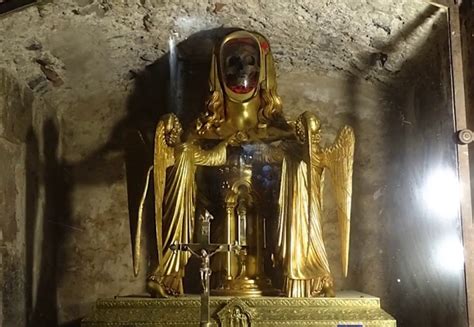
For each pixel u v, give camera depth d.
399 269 4.57
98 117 4.76
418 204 4.27
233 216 4.17
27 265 4.22
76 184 4.70
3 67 3.99
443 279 3.88
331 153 4.09
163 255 3.99
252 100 4.23
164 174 4.04
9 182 4.00
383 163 4.68
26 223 4.23
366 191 4.68
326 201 4.66
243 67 4.17
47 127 4.61
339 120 4.73
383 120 4.72
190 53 4.47
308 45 4.39
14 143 4.10
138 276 4.61
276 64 4.67
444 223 3.76
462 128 3.44
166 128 4.03
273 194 4.17
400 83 4.56
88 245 4.65
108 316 3.75
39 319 4.38
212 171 4.23
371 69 4.52
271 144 4.21
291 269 3.92
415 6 3.68
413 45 4.07
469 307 3.36
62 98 4.69
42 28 3.86
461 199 3.40
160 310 3.76
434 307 4.07
